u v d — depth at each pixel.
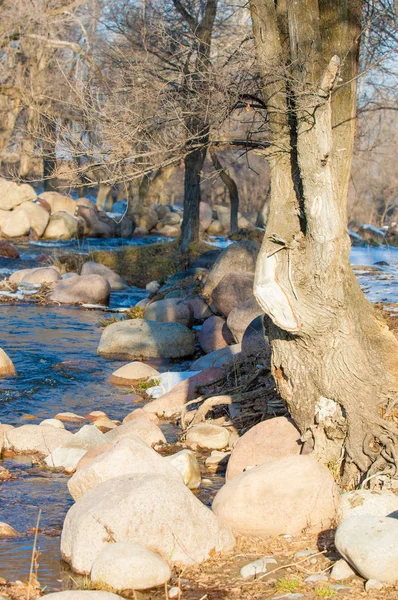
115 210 51.09
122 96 10.18
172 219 43.16
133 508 5.64
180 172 66.56
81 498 6.02
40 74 29.72
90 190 54.91
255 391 9.45
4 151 35.44
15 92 31.52
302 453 7.37
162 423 10.07
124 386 12.32
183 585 5.27
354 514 6.07
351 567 5.36
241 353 10.62
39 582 5.34
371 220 65.94
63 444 8.45
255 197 62.28
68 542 5.75
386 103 24.67
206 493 7.36
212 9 17.06
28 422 10.07
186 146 9.26
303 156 6.43
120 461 6.60
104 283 20.98
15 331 16.53
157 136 9.52
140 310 18.84
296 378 7.23
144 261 26.50
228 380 10.41
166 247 27.09
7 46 31.89
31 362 13.58
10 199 35.34
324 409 7.17
